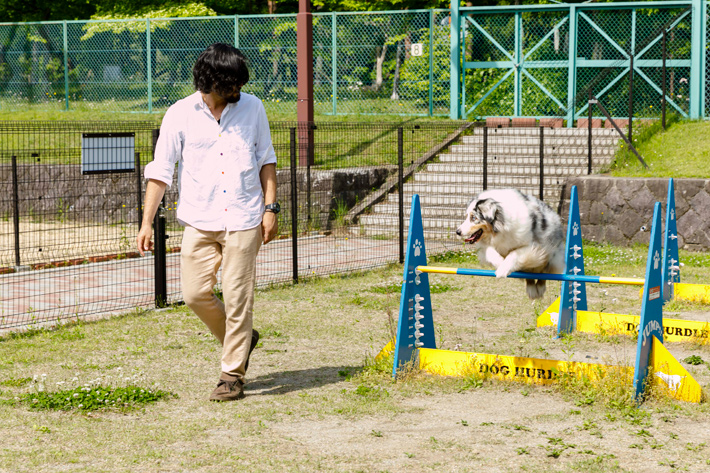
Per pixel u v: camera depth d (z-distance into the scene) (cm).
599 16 2056
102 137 1084
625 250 1466
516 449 527
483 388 670
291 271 1240
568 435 557
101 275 1212
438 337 854
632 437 551
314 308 995
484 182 1484
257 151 628
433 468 496
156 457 512
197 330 873
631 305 1020
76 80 2528
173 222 1617
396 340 688
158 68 2441
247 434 557
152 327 883
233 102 606
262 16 2325
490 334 871
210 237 616
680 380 629
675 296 1032
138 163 1184
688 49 1989
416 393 657
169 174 609
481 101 2184
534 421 587
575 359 766
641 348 618
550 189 1644
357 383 684
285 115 2309
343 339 843
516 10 2122
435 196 1728
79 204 1753
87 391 637
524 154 1820
